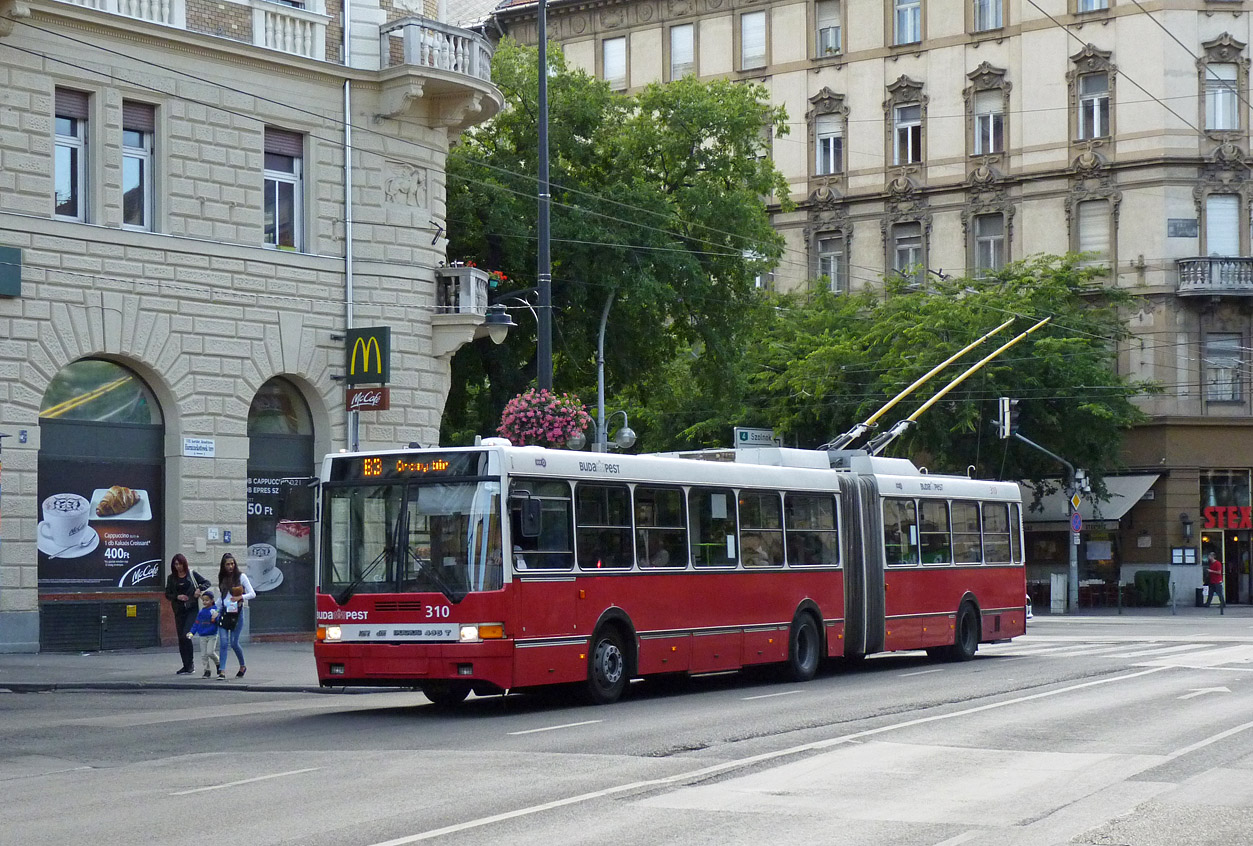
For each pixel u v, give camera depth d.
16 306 25.61
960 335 47.34
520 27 64.69
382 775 12.36
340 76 30.14
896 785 11.80
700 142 39.59
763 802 10.97
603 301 37.25
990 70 55.56
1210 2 52.75
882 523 24.92
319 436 30.05
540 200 27.22
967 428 46.03
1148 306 52.75
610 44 62.72
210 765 13.25
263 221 29.14
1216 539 53.12
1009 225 55.28
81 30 26.45
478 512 17.45
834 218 58.47
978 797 11.26
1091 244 53.84
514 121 37.44
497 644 17.20
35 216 25.86
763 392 52.16
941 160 56.50
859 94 58.06
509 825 10.00
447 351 31.38
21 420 25.66
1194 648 29.23
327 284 29.97
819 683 22.14
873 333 48.94
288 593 29.91
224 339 28.39
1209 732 15.29
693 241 38.75
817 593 23.19
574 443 26.89
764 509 22.23
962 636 26.86
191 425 27.95
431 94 31.12
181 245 27.75
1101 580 53.75
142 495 27.69
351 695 21.47
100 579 27.08
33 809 10.94
